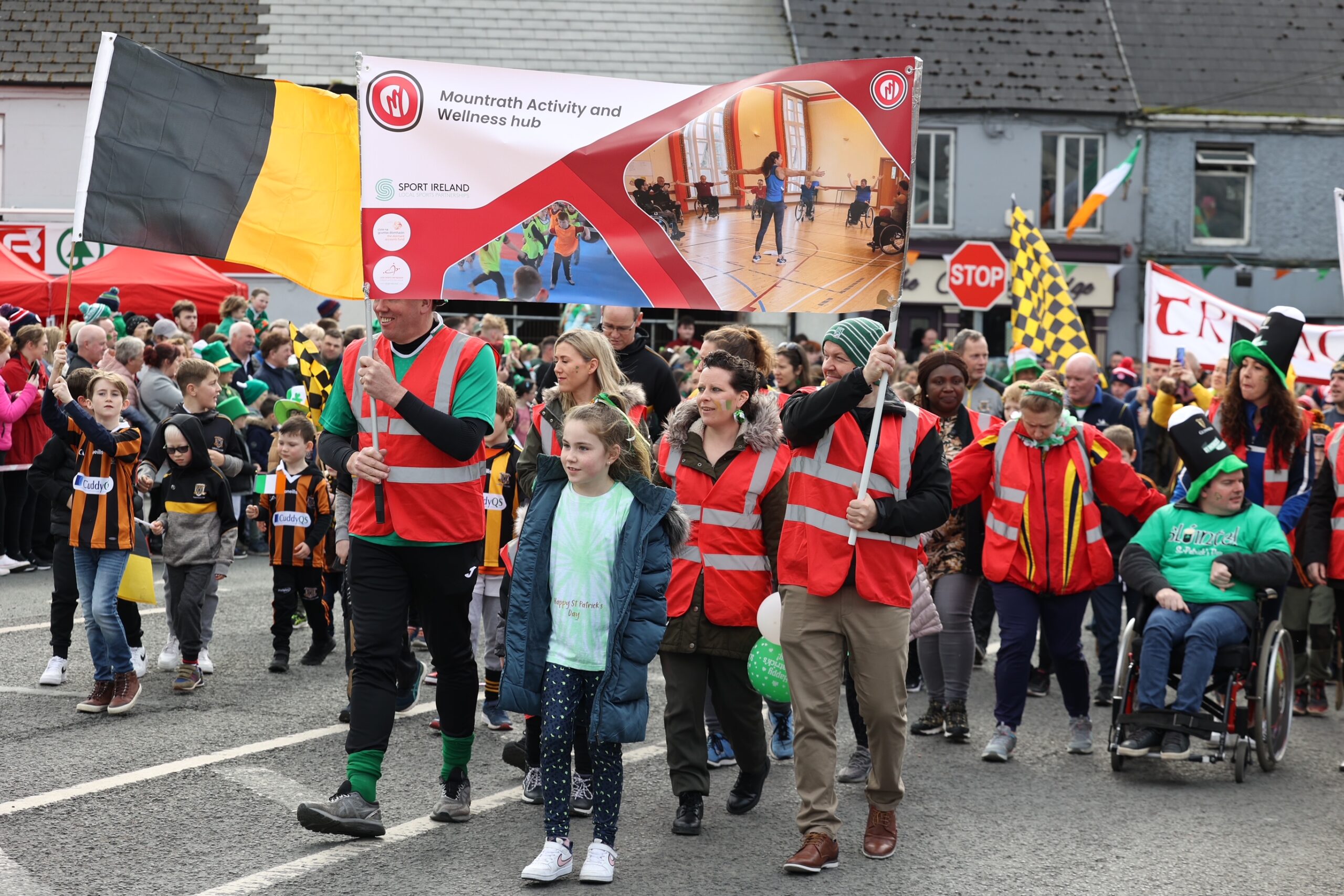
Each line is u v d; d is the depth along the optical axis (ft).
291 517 26.13
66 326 22.66
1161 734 21.33
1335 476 24.26
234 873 15.30
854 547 16.19
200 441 24.77
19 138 67.92
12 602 32.19
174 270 48.98
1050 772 21.26
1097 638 27.02
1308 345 44.04
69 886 14.71
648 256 17.15
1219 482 21.94
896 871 16.10
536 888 15.14
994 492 22.13
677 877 15.67
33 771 19.15
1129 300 80.02
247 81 17.03
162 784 18.69
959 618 22.98
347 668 21.94
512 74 16.94
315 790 18.66
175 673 25.90
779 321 74.49
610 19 77.56
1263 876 16.22
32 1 70.69
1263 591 21.48
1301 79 81.76
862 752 20.36
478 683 17.53
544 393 19.48
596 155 17.03
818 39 78.54
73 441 23.72
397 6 74.90
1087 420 31.76
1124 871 16.30
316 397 35.45
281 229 16.96
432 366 16.89
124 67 16.40
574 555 15.72
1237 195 81.20
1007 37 80.28
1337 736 24.54
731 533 17.60
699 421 18.28
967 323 78.84
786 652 16.49
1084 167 79.15
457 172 16.83
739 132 17.08
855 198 16.99
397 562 16.72
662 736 22.66
